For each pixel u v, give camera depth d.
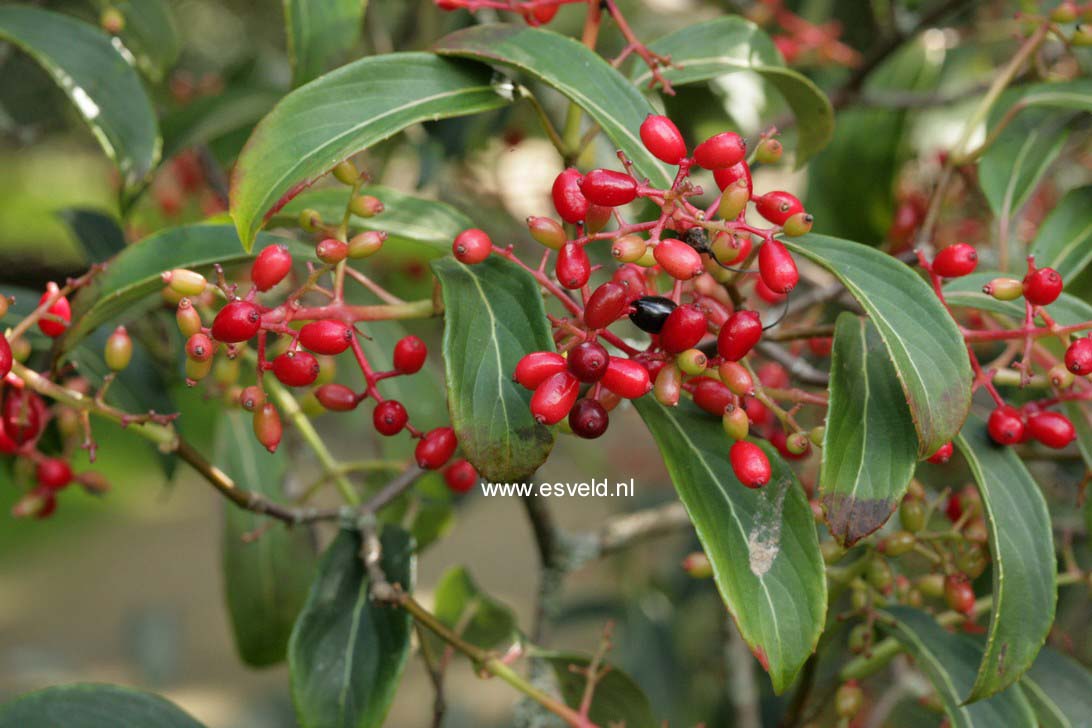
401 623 0.38
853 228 0.60
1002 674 0.35
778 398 0.37
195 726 0.39
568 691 0.43
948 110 0.74
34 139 0.70
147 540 2.12
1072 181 0.68
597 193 0.33
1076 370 0.34
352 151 0.34
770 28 0.71
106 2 0.52
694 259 0.32
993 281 0.35
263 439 0.35
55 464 0.43
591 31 0.38
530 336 0.34
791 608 0.34
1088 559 0.57
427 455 0.35
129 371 0.45
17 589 1.86
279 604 0.49
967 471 0.58
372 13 0.60
